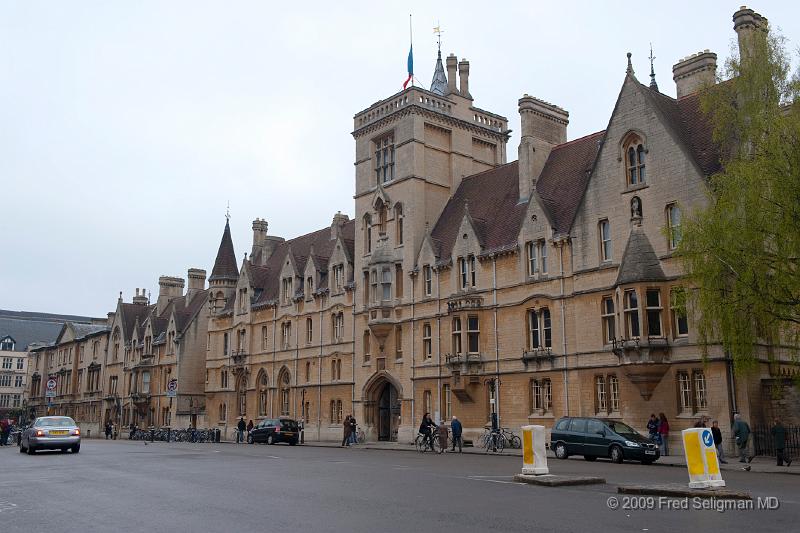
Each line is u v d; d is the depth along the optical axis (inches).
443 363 2006.6
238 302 3016.7
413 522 559.8
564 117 2098.9
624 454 1232.2
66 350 4630.9
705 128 1585.9
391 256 2225.6
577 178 1852.9
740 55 1441.9
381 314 2196.1
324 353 2485.2
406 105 2245.3
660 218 1541.6
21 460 1302.9
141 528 544.7
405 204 2212.1
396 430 2233.0
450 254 2068.2
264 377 2819.9
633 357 1491.1
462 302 1918.1
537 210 1800.0
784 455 1285.7
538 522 556.7
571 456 1408.7
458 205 2225.6
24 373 6186.0
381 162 2370.8
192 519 583.8
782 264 1138.7
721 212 1178.6
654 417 1435.8
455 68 2399.1
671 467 1154.0
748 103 1277.1
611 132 1665.8
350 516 591.8
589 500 682.2
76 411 4360.2
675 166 1530.5
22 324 6353.3
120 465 1175.0
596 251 1652.3
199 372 3383.4
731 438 1360.7
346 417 2139.5
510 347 1823.3
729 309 1166.3
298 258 2783.0
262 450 1749.5
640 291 1502.2
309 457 1423.5
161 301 3836.1
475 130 2399.1
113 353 4035.4
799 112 1188.5
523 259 1815.9
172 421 3321.9
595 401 1608.0
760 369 1417.3
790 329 1246.3
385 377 2210.9
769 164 1133.1
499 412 1825.8
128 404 3745.1
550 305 1738.4
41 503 694.5
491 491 761.6
